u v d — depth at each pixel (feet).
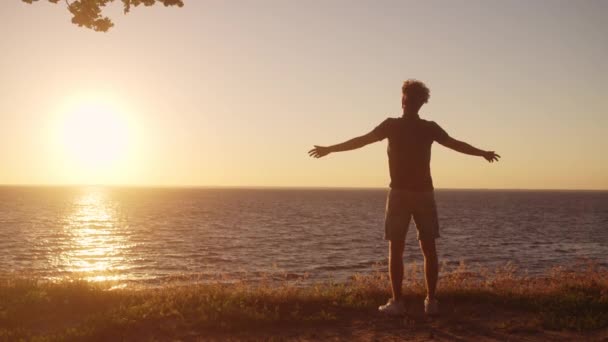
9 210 337.72
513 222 263.29
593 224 253.24
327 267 105.70
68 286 22.54
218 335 17.07
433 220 18.28
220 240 161.79
